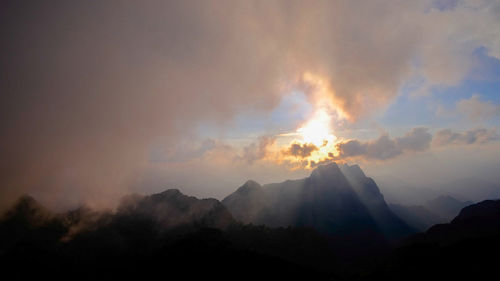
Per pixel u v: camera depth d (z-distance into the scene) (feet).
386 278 260.42
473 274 225.15
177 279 233.55
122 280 249.96
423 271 250.16
